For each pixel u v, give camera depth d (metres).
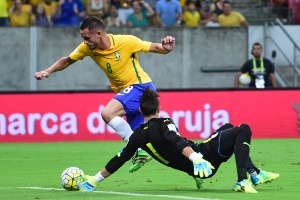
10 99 63.75
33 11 78.69
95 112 64.56
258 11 84.00
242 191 30.28
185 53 79.50
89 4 78.44
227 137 30.09
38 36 77.50
